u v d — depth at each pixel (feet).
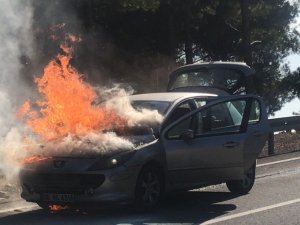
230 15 86.28
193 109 33.19
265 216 29.50
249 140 35.01
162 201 34.01
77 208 31.14
